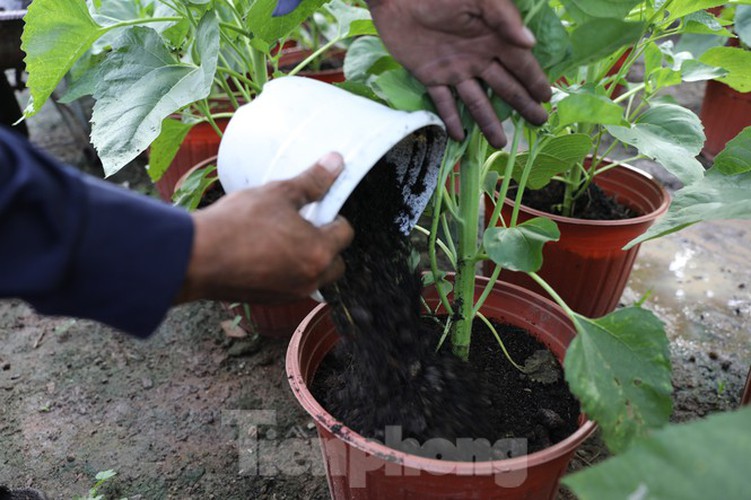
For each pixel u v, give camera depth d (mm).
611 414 859
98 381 1622
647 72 1464
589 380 880
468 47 777
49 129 2965
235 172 875
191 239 646
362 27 1478
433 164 981
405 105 846
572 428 1061
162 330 1788
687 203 1021
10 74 3037
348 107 832
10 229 577
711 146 2633
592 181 1842
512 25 727
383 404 975
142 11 1556
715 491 492
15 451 1429
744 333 1718
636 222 1485
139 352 1715
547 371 1149
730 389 1533
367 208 994
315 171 738
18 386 1611
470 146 930
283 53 2367
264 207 694
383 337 961
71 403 1557
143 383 1611
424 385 1002
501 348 1204
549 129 1005
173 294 646
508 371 1159
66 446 1440
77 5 1137
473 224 999
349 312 929
